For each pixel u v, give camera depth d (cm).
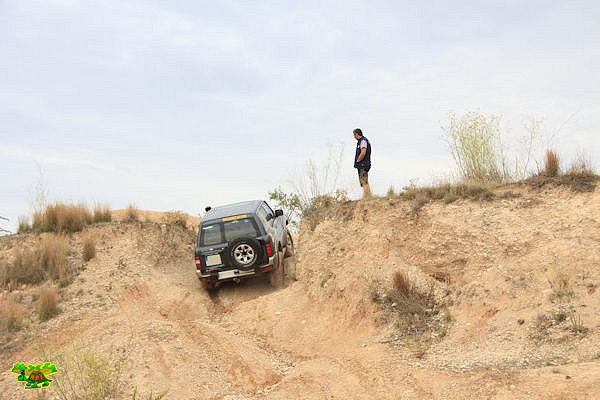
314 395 560
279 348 786
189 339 780
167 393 577
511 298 634
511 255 716
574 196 758
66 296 969
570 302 556
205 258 1013
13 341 800
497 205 838
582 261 604
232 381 648
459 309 695
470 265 767
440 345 626
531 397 387
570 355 472
